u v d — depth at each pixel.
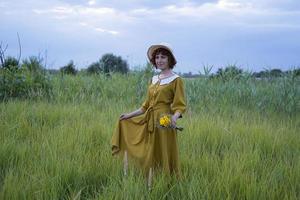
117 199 4.93
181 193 5.22
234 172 5.74
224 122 9.58
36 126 8.60
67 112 10.12
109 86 13.81
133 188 5.11
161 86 6.04
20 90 12.82
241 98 12.91
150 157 5.99
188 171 6.14
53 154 6.43
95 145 7.35
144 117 6.12
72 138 7.32
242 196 5.11
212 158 6.59
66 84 13.77
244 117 10.71
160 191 5.26
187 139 7.87
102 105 11.97
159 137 5.98
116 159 6.19
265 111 12.01
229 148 7.67
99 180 5.70
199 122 9.16
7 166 6.11
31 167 5.93
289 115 11.59
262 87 13.71
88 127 8.28
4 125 8.38
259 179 5.56
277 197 5.08
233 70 14.16
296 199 5.02
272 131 8.86
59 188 5.24
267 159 6.77
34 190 5.08
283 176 5.83
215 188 5.19
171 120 5.84
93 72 15.83
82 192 5.40
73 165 5.90
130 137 6.23
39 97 12.39
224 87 13.24
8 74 12.93
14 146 6.79
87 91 13.44
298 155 7.19
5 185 5.12
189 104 12.14
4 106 10.49
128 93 13.29
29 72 13.33
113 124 8.89
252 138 8.09
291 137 8.41
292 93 12.43
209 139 7.98
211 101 12.58
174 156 5.99
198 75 13.89
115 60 15.97
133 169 5.85
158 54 6.07
